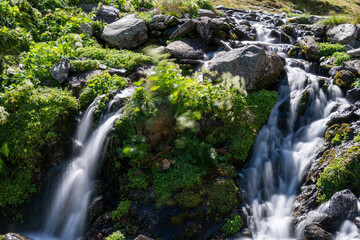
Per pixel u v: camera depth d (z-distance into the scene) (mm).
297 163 5891
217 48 8695
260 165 5957
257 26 10375
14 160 5641
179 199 4953
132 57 7727
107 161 5586
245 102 6266
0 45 7836
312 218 4848
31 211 5449
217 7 13219
